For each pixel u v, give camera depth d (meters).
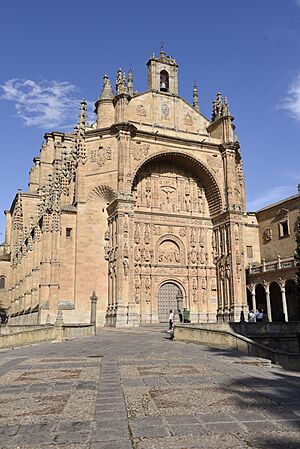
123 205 48.88
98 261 50.16
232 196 56.22
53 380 12.98
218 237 57.47
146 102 56.88
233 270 53.44
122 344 26.53
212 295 56.62
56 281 48.44
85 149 52.28
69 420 8.51
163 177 57.66
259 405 9.72
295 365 17.97
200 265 56.88
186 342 27.72
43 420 8.52
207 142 57.38
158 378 13.26
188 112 59.84
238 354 20.50
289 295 57.16
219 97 62.25
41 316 47.47
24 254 70.94
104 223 51.44
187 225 57.53
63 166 58.53
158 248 55.19
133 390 11.36
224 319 53.78
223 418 8.63
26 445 7.05
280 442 7.18
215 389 11.52
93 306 42.66
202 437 7.45
